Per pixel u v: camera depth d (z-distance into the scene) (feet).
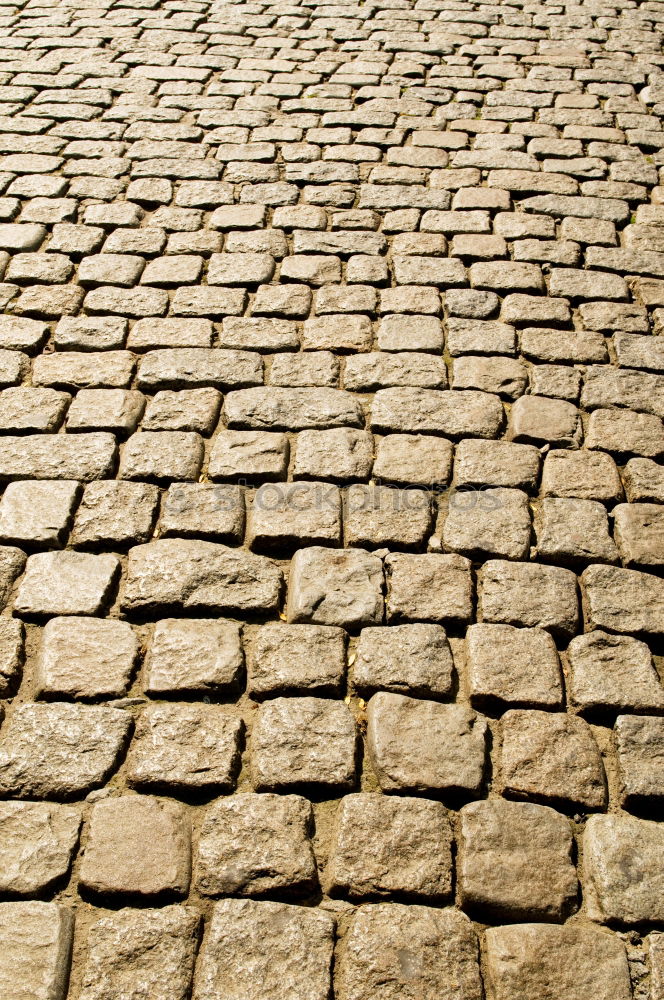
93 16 22.99
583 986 6.97
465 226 15.34
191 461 11.09
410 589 9.65
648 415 11.91
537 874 7.57
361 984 6.91
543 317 13.44
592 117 18.58
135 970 6.95
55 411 11.77
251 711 8.65
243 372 12.39
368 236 15.08
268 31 22.18
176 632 9.21
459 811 7.97
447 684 8.84
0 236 14.99
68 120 18.40
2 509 10.43
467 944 7.17
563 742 8.46
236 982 6.88
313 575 9.75
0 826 7.77
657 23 22.56
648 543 10.23
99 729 8.41
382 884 7.45
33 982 6.82
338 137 17.76
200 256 14.65
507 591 9.71
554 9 23.12
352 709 8.68
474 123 18.33
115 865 7.52
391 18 22.68
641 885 7.53
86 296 13.78
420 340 12.97
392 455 11.24
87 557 9.98
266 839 7.68
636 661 9.13
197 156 17.20
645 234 15.26
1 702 8.70
